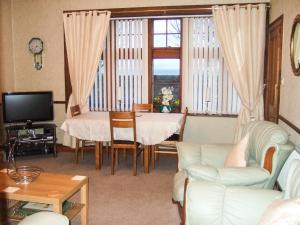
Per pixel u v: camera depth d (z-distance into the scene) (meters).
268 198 1.92
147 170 4.48
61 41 5.70
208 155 3.11
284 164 2.74
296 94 3.20
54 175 2.94
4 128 5.43
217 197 1.98
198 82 5.27
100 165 4.68
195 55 5.23
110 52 5.52
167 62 5.42
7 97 5.29
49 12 5.69
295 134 3.22
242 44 4.89
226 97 5.20
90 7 5.50
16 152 5.24
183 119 4.46
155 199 3.55
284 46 3.77
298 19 3.03
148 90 5.48
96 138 4.47
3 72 5.64
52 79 5.82
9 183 2.71
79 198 3.55
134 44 5.43
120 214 3.17
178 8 5.13
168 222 3.00
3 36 5.63
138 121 4.35
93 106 5.67
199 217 1.96
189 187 2.04
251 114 4.94
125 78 5.52
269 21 4.82
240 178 2.28
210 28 5.14
